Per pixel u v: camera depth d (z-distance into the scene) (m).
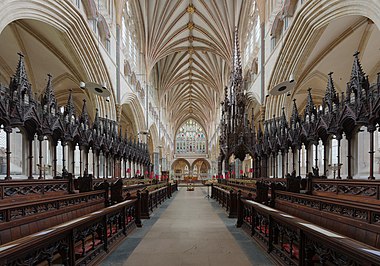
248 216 6.59
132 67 20.70
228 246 5.12
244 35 21.77
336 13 9.30
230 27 23.41
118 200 7.31
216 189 14.45
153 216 8.89
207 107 47.12
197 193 21.33
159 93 35.03
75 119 10.61
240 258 4.41
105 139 13.34
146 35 24.05
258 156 15.70
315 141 9.70
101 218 4.68
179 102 47.94
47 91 8.83
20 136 13.91
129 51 19.95
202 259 4.36
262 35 16.31
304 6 10.47
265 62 16.02
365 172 12.83
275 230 4.58
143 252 4.76
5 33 11.22
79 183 7.12
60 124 9.16
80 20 10.99
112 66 15.45
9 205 3.33
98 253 4.41
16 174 12.47
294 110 11.33
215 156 42.12
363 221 3.07
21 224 3.46
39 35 11.59
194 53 31.58
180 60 33.03
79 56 12.21
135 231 6.50
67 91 17.19
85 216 3.94
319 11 9.87
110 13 15.53
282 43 12.94
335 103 8.35
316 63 13.32
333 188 6.72
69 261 3.45
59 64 13.99
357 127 8.01
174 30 25.78
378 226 2.76
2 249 2.21
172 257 4.47
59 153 18.89
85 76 13.23
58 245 3.21
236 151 15.27
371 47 11.65
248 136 15.30
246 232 6.27
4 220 3.25
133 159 19.03
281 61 13.16
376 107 6.33
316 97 17.69
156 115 32.75
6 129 6.91
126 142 16.59
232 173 22.77
